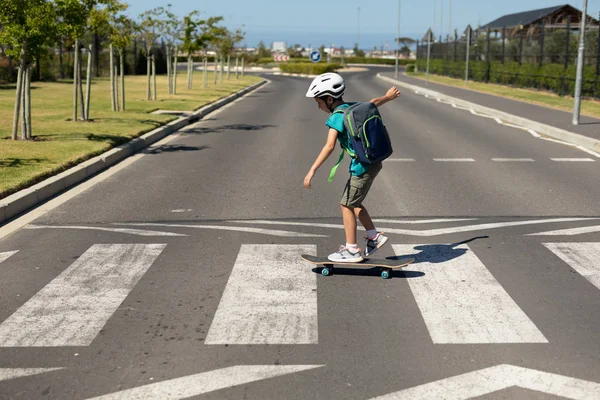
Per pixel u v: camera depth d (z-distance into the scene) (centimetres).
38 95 2734
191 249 695
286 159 1316
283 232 763
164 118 1948
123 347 462
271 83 4897
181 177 1113
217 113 2406
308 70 6819
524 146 1523
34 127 1625
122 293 566
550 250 690
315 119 2189
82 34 1689
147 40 2703
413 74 6231
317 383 411
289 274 616
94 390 404
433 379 414
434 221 817
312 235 751
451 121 2109
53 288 580
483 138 1673
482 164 1257
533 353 450
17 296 563
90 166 1144
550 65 3244
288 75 6669
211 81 4556
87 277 609
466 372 423
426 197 956
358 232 766
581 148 1495
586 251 686
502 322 503
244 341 471
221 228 780
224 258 664
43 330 492
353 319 510
